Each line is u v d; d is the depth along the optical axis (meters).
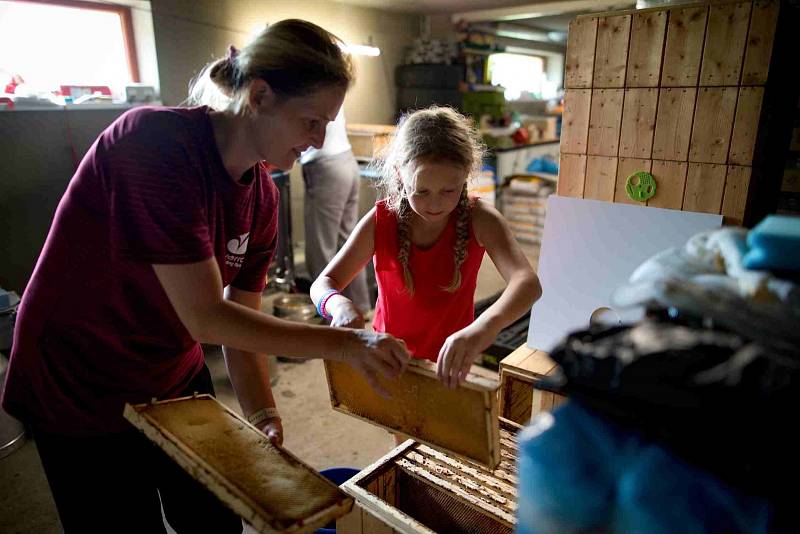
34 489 1.87
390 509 1.00
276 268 3.86
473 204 1.34
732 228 0.59
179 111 0.85
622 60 1.39
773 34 1.18
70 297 0.88
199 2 3.54
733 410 0.47
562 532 0.56
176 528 1.16
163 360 0.99
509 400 1.49
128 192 0.76
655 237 1.39
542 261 1.54
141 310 0.91
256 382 1.12
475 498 1.04
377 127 4.12
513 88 7.41
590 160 1.50
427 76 5.12
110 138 0.80
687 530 0.49
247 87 0.81
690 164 1.35
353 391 0.96
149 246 0.76
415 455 1.18
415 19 5.46
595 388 0.55
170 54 3.45
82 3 3.19
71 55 3.23
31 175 2.87
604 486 0.53
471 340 0.92
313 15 4.38
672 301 0.53
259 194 1.01
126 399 0.97
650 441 0.51
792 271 0.50
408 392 0.86
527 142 6.05
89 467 0.99
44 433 0.96
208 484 0.71
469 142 1.20
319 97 0.81
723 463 0.48
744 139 1.26
